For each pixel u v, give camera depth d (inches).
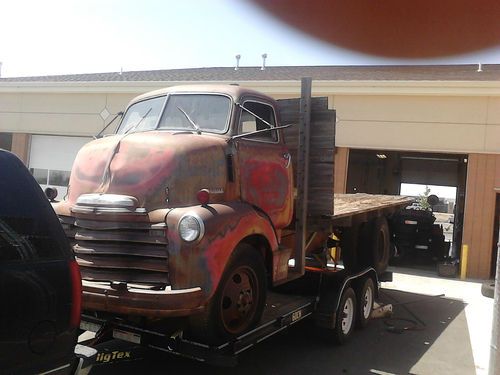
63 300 109.0
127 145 179.5
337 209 291.0
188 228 159.8
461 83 514.6
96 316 180.9
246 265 179.9
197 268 158.7
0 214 102.0
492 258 522.6
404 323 303.0
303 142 227.0
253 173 197.9
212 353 165.9
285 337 261.3
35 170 719.7
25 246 104.5
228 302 174.2
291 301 238.1
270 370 211.2
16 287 100.7
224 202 181.9
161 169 171.0
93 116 681.0
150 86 645.3
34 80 824.3
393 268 550.0
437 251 593.9
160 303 151.6
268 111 219.3
